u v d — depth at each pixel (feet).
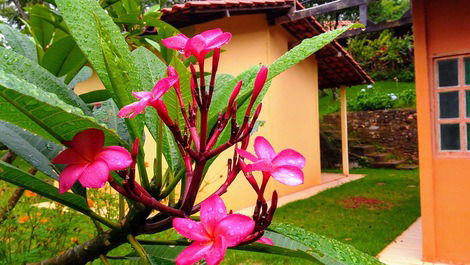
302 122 27.35
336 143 43.83
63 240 7.90
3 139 2.71
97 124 1.90
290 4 20.98
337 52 27.37
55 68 4.33
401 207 21.25
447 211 12.60
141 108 1.87
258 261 12.26
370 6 57.36
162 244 2.61
